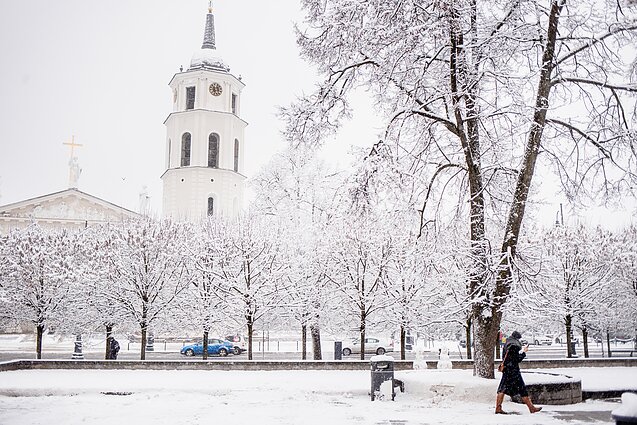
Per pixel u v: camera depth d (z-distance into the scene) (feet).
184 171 206.08
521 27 50.80
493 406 44.96
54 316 92.68
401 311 86.28
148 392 51.62
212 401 46.73
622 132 51.49
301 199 111.24
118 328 94.48
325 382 57.77
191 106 215.31
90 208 191.72
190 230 107.45
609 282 100.58
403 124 54.13
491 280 49.03
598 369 74.64
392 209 56.03
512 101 50.96
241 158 220.23
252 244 92.07
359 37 51.24
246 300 88.12
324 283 92.58
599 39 49.67
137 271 89.45
